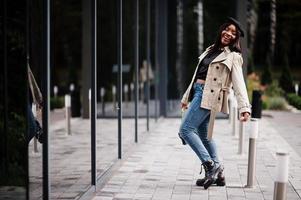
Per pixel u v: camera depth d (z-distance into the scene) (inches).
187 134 287.4
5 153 190.4
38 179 215.5
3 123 189.6
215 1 677.3
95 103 284.5
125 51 638.5
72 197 253.8
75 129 544.7
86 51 684.7
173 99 698.2
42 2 210.2
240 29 286.5
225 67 281.9
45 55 211.3
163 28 689.6
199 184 298.2
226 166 361.7
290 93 962.7
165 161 378.0
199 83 287.9
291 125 634.8
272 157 402.0
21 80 191.3
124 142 456.4
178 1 687.1
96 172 289.1
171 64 695.1
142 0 616.1
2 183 189.8
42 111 213.2
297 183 310.5
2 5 188.4
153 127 588.1
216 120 676.7
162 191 284.5
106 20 677.9
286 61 1045.8
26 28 192.1
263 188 294.7
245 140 496.4
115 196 272.2
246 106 279.0
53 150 376.5
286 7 1355.8
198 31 684.1
